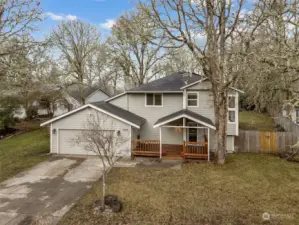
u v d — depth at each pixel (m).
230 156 13.28
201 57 10.70
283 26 7.25
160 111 16.14
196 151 13.56
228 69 10.03
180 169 11.01
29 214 6.77
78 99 30.31
